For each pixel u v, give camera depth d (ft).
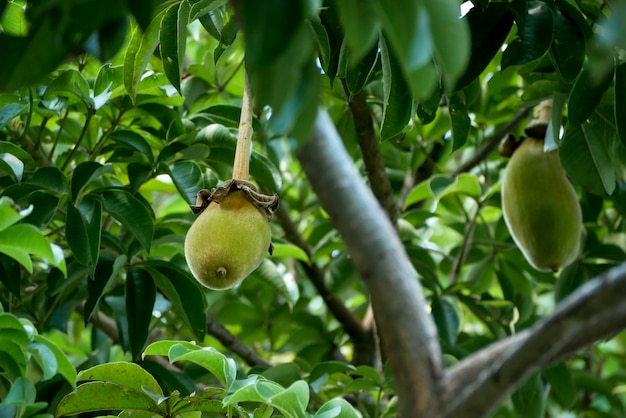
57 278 11.34
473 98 11.74
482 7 11.04
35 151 11.66
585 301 9.14
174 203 13.37
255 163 11.67
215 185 11.67
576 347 9.19
